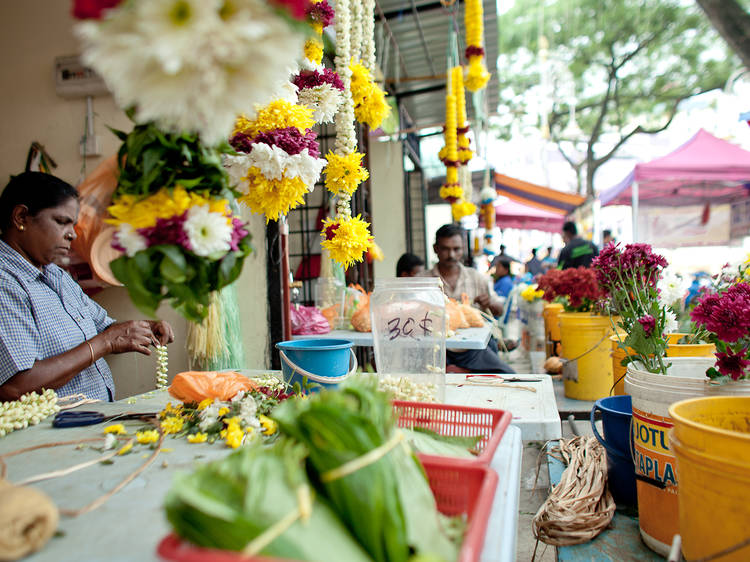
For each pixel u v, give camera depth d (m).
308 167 1.13
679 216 9.00
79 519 0.75
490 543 0.69
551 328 4.01
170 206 0.77
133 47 0.57
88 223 2.26
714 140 6.75
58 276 2.03
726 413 1.16
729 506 0.95
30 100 2.78
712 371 1.32
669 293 2.44
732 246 8.85
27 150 2.80
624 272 1.76
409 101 6.52
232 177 1.11
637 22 13.80
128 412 1.37
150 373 2.67
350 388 0.76
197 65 0.59
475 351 3.01
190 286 0.84
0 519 0.62
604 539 1.46
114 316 2.71
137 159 0.79
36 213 1.82
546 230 13.14
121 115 2.72
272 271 2.69
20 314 1.75
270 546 0.54
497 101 6.99
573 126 8.93
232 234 0.85
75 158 2.74
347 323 3.01
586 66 15.19
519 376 2.01
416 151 7.91
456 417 1.13
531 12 15.14
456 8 3.92
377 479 0.64
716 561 0.97
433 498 0.74
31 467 0.97
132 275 0.78
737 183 8.13
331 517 0.63
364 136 4.73
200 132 0.77
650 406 1.37
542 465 2.54
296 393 1.31
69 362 1.72
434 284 1.53
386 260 6.51
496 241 13.32
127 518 0.75
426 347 1.50
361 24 1.97
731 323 1.26
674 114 14.98
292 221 4.34
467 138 4.79
